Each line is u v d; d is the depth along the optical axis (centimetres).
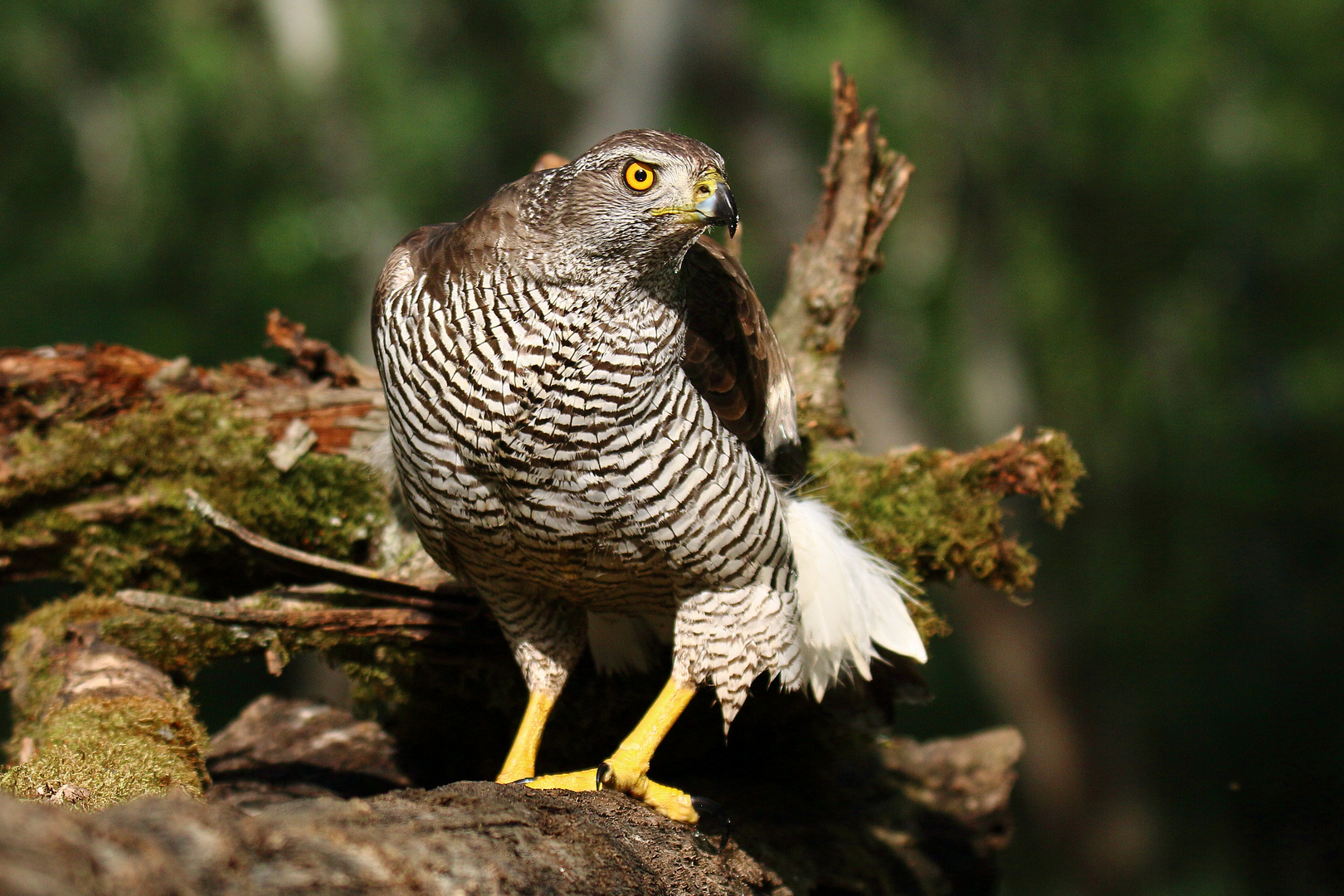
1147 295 3238
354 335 2962
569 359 557
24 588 2644
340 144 2856
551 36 2916
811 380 884
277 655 728
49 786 552
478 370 562
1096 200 3166
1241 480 3212
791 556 623
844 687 738
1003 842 931
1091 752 2748
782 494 664
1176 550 3216
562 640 666
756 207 3017
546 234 560
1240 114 3194
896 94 3027
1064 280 3284
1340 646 3017
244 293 3341
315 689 2581
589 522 578
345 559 820
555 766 773
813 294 905
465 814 416
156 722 634
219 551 805
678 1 2675
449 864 376
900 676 742
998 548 805
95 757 586
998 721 3111
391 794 439
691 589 608
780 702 762
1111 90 3031
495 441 567
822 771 827
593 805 556
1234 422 3331
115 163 3719
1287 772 2856
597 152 561
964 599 2681
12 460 775
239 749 814
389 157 2845
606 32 2703
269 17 2870
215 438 796
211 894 299
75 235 3669
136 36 3322
